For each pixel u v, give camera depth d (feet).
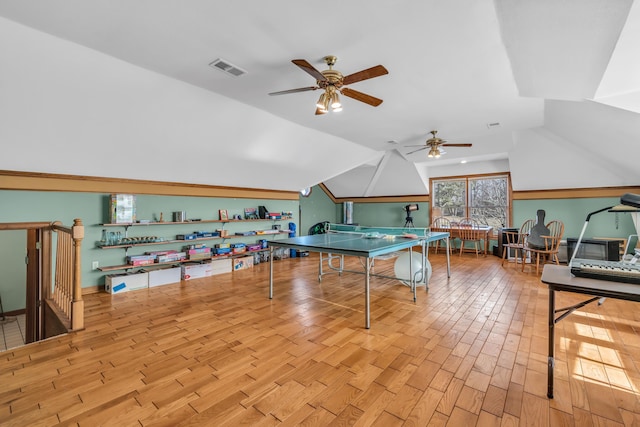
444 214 25.16
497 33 6.66
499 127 14.38
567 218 19.45
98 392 5.89
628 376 6.29
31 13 6.27
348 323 9.35
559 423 4.92
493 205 22.80
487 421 4.99
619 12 5.22
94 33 6.98
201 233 16.51
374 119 13.25
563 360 6.97
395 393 5.80
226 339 8.28
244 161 15.84
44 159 10.78
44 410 5.36
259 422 5.05
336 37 6.97
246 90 10.24
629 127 11.14
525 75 8.57
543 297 11.95
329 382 6.20
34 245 12.19
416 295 12.25
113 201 13.00
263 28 6.66
